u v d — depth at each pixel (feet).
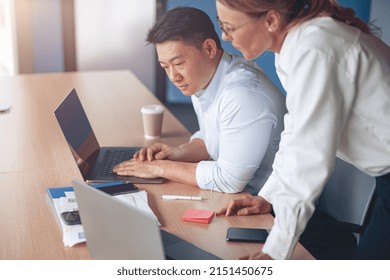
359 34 4.50
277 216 4.41
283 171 4.43
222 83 6.18
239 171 5.90
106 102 9.23
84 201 4.26
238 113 5.94
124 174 6.23
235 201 5.51
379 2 12.41
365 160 4.89
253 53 4.79
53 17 15.16
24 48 15.20
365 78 4.45
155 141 7.48
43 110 8.72
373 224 5.35
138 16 15.85
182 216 5.37
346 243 6.23
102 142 7.38
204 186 5.99
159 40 5.88
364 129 4.68
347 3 13.29
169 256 4.59
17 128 7.85
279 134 6.31
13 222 5.22
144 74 16.42
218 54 6.20
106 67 16.07
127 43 16.02
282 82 4.95
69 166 6.54
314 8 4.61
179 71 5.98
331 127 4.30
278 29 4.63
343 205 6.37
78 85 10.30
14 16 14.90
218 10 4.56
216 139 6.51
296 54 4.38
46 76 10.98
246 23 4.53
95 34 15.72
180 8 6.03
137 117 8.47
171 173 6.12
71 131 6.34
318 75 4.27
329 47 4.31
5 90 9.86
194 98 7.03
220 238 5.00
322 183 4.32
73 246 4.80
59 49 15.47
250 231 5.05
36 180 6.15
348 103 4.41
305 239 6.22
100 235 4.29
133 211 3.82
